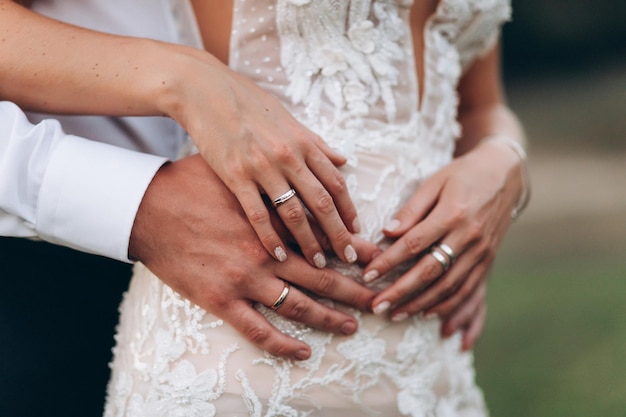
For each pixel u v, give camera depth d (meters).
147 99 1.06
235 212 1.06
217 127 1.03
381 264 1.13
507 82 12.30
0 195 1.02
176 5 1.21
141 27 1.23
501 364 3.68
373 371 1.15
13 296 1.38
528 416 3.20
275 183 1.03
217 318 1.09
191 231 1.05
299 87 1.15
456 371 1.35
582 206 6.82
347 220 1.11
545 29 12.31
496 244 1.32
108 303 1.49
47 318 1.41
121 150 1.08
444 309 1.25
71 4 1.24
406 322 1.20
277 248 1.05
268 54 1.16
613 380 3.46
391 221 1.17
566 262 5.30
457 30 1.34
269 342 1.06
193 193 1.06
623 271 4.96
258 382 1.08
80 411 1.46
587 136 9.32
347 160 1.15
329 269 1.10
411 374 1.19
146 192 1.05
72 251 1.44
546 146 9.11
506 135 1.55
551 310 4.32
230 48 1.17
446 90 1.33
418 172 1.24
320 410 1.11
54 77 1.08
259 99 1.07
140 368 1.13
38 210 1.04
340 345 1.12
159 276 1.08
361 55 1.17
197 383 1.08
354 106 1.16
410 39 1.23
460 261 1.21
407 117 1.23
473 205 1.21
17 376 1.38
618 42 12.35
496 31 1.50
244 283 1.05
